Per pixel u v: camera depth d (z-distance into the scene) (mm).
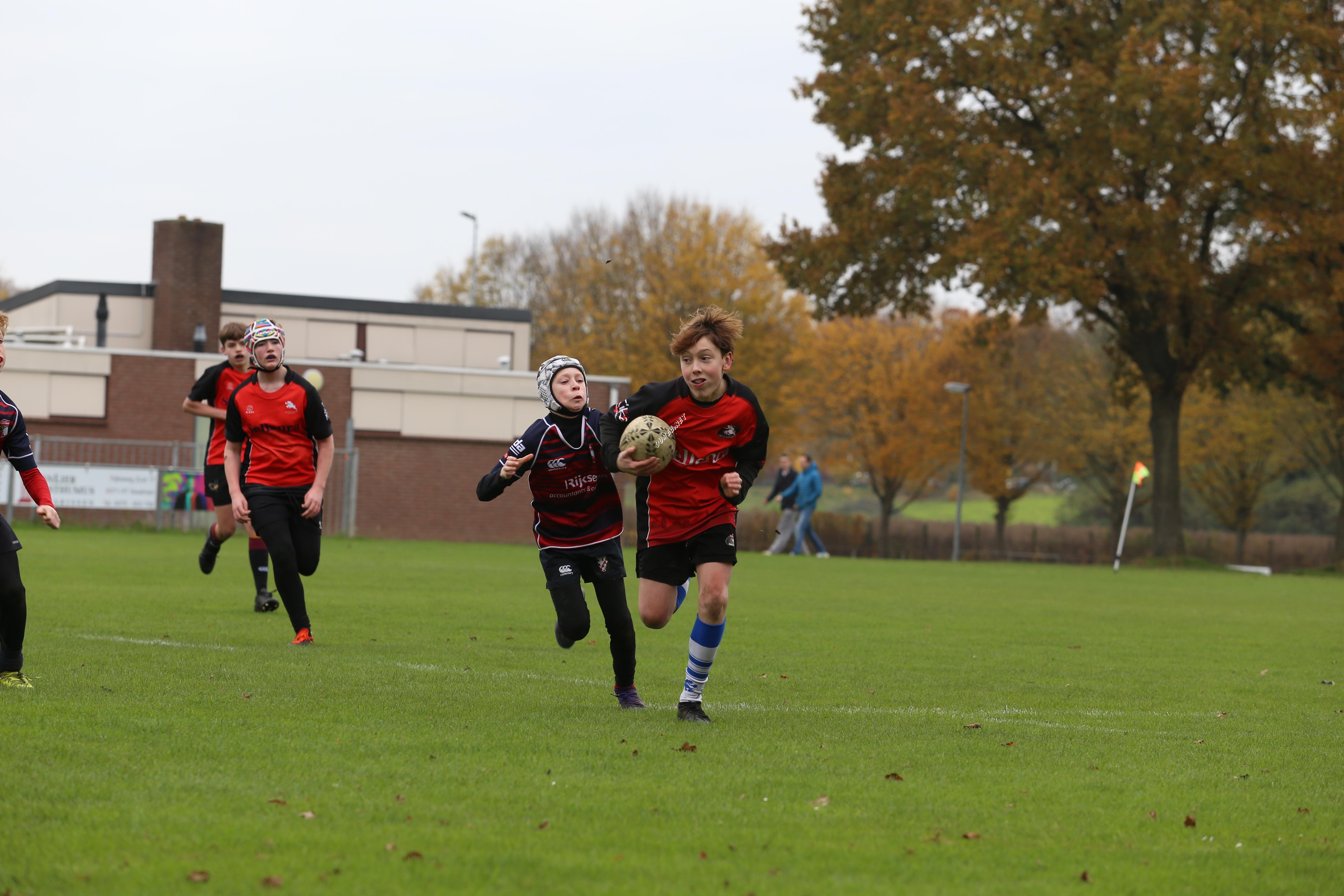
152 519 89438
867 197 110938
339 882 11195
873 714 22047
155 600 38906
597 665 28078
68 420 111062
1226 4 95812
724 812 14172
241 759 15938
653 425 20062
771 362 165500
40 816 13047
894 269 113875
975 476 177375
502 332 145000
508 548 94250
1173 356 120812
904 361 176000
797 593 54312
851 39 113875
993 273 99438
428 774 15523
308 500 29781
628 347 177625
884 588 60625
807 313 139125
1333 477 198875
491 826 13227
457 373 117812
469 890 11109
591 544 22062
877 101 108062
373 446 116688
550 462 21594
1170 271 101938
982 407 173375
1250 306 115312
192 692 21188
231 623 33406
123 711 19047
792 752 17891
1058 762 17891
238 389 29969
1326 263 105438
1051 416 172875
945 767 17234
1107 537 174125
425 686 23188
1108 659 33000
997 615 46250
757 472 20984
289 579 29562
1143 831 14094
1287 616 50688
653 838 12984
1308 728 22234
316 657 26953
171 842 12219
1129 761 18219
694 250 165125
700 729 19641
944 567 91375
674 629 36719
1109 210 101562
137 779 14719
